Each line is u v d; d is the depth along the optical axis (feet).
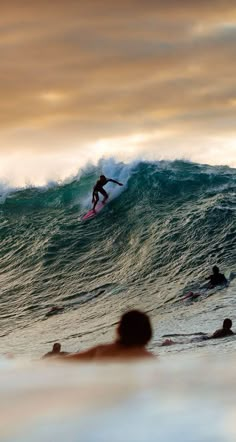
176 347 186.09
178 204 459.32
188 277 362.33
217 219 419.33
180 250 399.85
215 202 441.68
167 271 380.58
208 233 408.05
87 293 374.63
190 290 338.13
